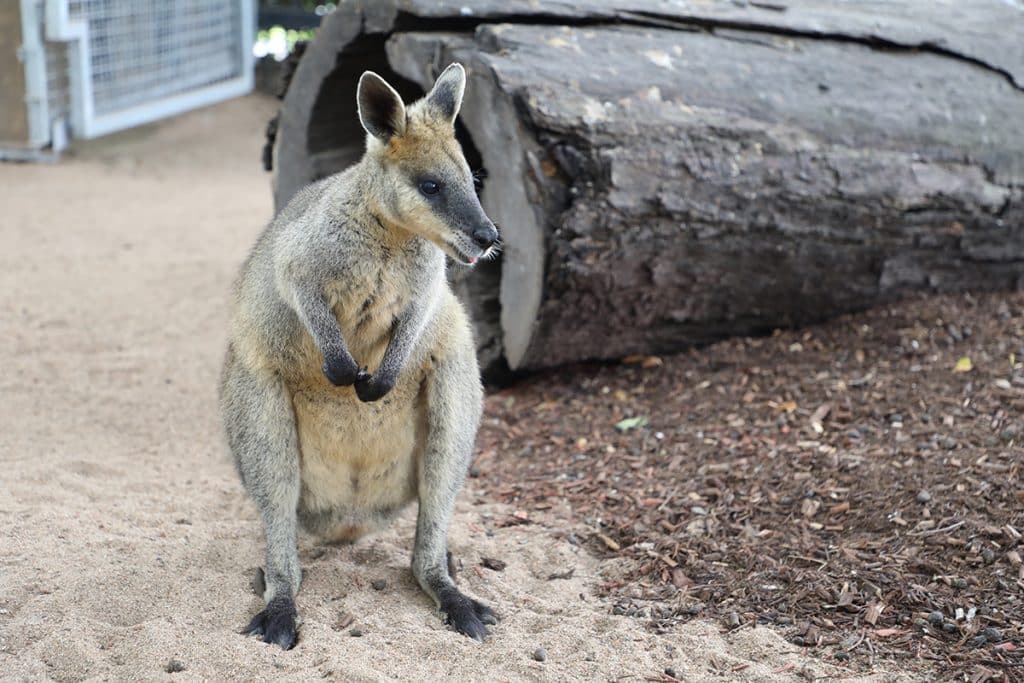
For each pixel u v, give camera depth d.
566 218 5.51
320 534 4.41
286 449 4.05
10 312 7.95
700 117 5.66
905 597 4.04
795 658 3.77
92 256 9.68
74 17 13.16
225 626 3.92
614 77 5.64
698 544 4.58
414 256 3.93
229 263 9.63
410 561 4.54
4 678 3.44
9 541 4.37
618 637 3.90
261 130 15.32
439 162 3.85
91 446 5.72
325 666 3.56
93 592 4.03
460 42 5.81
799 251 6.07
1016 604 3.91
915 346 6.02
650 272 5.86
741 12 6.25
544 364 6.27
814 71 6.09
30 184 12.34
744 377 6.06
